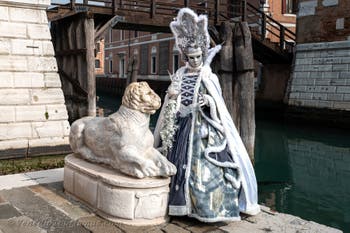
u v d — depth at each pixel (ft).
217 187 10.70
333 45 51.29
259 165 35.42
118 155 11.05
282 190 27.37
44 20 22.06
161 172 10.87
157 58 100.94
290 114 56.85
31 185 14.35
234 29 32.60
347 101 49.01
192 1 78.79
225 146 11.34
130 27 43.70
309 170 33.47
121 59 128.67
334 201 24.75
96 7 36.11
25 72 21.35
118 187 10.58
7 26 20.71
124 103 11.42
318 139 46.73
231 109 32.14
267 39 56.03
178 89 12.05
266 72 65.05
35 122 21.67
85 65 30.30
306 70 54.80
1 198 12.77
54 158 21.27
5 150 20.59
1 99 20.53
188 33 12.30
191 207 10.75
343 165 34.99
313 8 54.08
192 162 10.98
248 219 11.30
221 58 32.12
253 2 69.31
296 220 11.30
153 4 40.93
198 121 11.57
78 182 12.35
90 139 12.47
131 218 10.53
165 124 11.83
